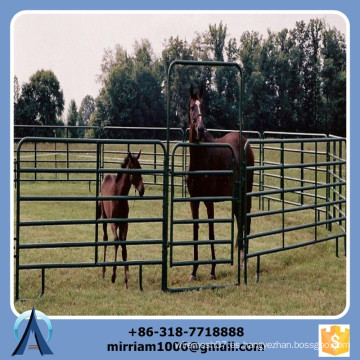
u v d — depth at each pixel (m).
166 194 7.66
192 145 7.79
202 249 10.12
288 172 19.58
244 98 34.41
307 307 7.14
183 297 7.42
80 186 17.75
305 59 34.66
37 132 37.03
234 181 8.02
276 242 10.80
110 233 11.41
